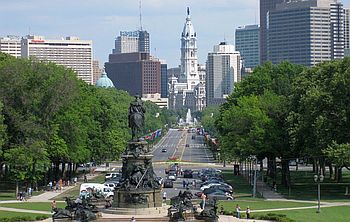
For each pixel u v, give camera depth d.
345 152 151.00
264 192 180.00
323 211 137.12
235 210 137.25
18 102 178.50
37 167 179.62
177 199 127.81
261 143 182.38
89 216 119.81
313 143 169.00
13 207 145.62
